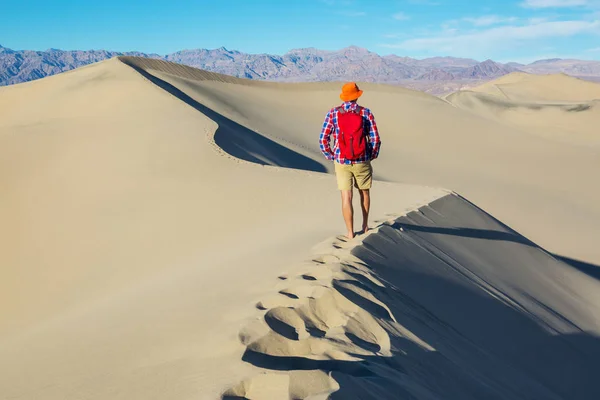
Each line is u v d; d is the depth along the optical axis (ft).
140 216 41.24
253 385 8.41
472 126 192.75
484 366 15.37
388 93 220.84
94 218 43.24
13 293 33.42
